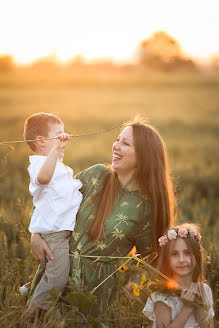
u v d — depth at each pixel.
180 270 2.99
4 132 13.31
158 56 93.94
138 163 3.11
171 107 33.34
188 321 2.91
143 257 3.21
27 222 3.84
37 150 3.18
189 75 88.88
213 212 6.68
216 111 30.23
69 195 3.05
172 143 14.70
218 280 3.78
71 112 26.75
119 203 3.11
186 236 3.01
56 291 2.76
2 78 69.12
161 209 3.14
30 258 3.70
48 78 73.75
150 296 2.89
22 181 6.83
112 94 48.78
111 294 3.09
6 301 3.14
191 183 8.81
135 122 3.25
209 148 13.98
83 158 11.06
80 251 3.03
